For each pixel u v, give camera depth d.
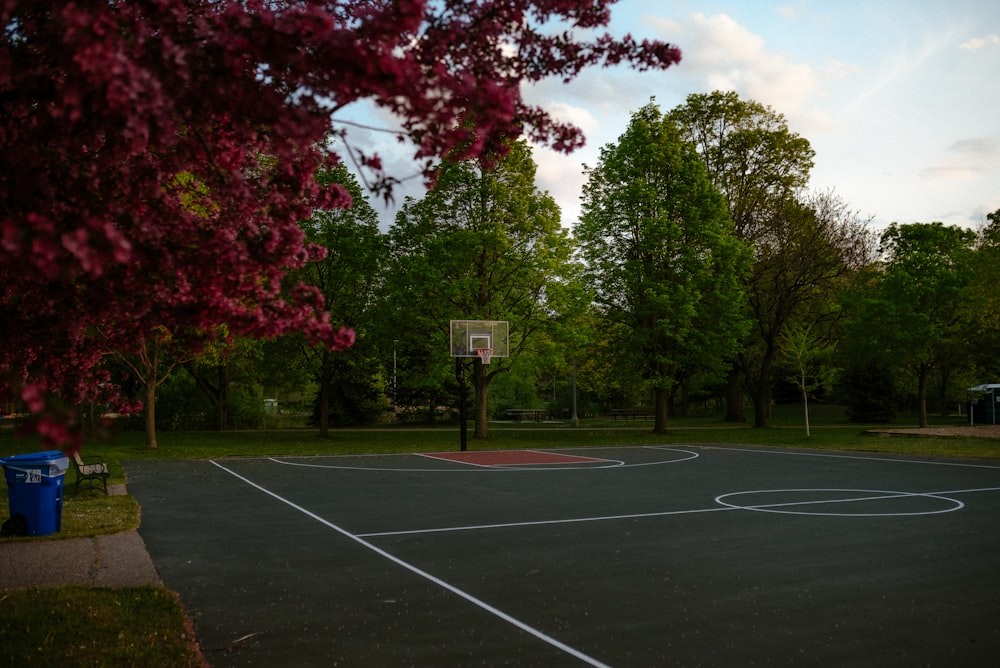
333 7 3.88
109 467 20.22
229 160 4.36
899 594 7.20
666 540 10.06
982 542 9.84
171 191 4.59
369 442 32.56
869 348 36.38
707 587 7.48
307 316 4.07
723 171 40.41
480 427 33.94
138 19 3.51
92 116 3.66
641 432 38.38
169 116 3.57
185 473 19.58
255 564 8.61
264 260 4.01
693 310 32.69
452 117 3.88
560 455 25.88
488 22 3.90
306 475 19.19
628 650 5.56
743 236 40.09
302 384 37.72
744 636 5.90
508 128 4.17
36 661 5.02
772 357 40.47
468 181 32.47
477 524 11.45
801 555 9.05
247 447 29.23
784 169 39.84
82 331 4.60
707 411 67.56
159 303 4.04
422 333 33.91
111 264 3.66
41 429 2.88
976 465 21.14
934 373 40.91
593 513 12.55
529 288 33.28
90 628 5.78
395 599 7.03
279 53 3.28
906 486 16.16
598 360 40.91
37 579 7.65
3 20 3.00
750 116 40.06
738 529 10.90
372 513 12.62
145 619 6.10
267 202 4.30
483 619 6.36
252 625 6.18
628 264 34.59
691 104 40.84
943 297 35.06
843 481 17.16
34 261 2.79
